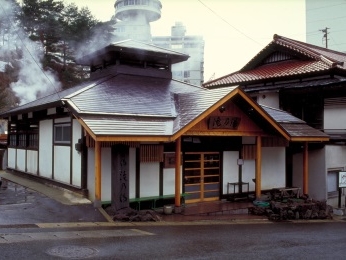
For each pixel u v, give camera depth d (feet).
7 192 48.49
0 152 77.20
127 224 36.63
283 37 83.25
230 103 48.26
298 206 50.08
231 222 42.93
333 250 29.68
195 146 52.21
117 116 42.11
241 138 56.44
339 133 64.08
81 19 104.58
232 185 55.36
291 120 59.88
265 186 59.00
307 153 57.67
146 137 39.70
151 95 51.16
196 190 52.24
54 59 107.86
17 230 30.37
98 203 41.06
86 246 26.50
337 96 64.75
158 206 47.93
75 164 47.01
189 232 34.42
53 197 45.09
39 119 58.23
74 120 47.03
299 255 27.37
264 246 29.81
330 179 63.52
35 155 60.08
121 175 41.04
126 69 57.21
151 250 26.43
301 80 71.41
